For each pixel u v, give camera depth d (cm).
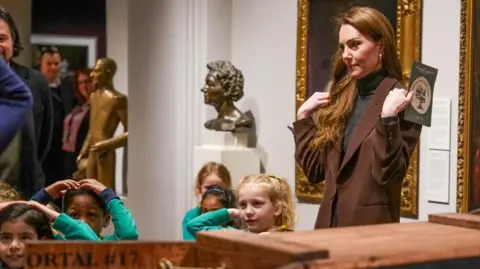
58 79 832
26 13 828
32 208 299
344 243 172
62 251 181
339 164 291
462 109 460
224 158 591
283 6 597
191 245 182
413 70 272
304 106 312
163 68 664
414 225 203
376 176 270
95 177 750
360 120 287
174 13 654
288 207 383
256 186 373
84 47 850
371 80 294
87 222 384
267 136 610
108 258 182
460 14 463
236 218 387
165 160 664
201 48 638
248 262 164
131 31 702
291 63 591
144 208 691
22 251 287
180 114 651
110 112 753
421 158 492
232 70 589
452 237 184
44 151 548
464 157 461
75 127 820
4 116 223
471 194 460
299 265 151
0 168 495
